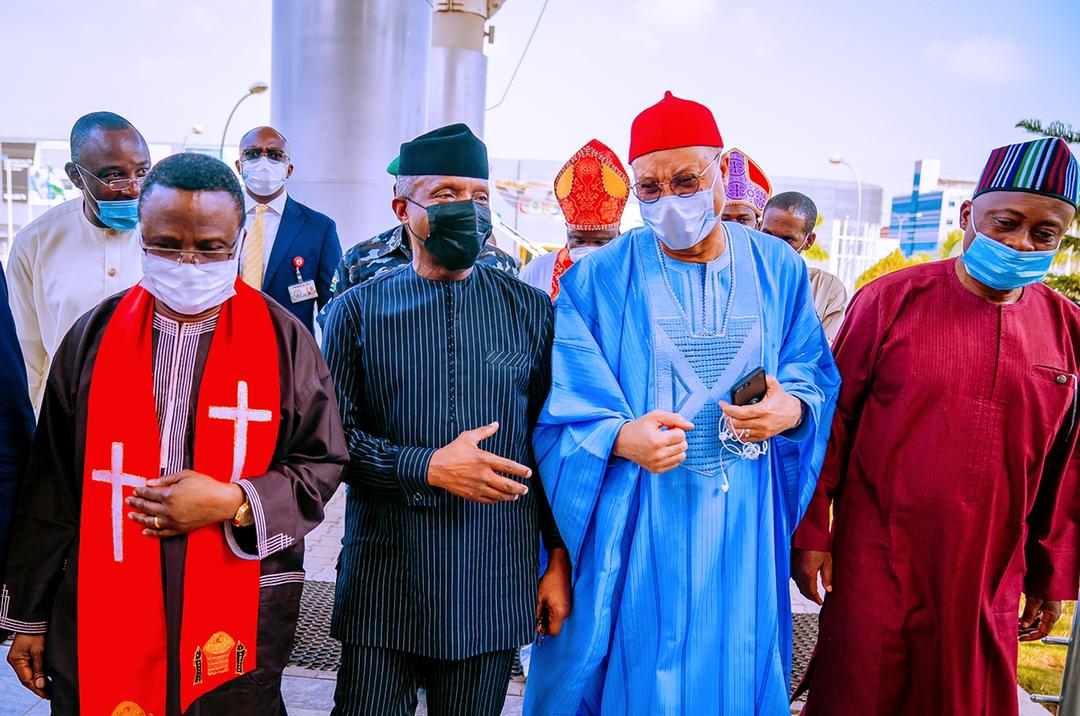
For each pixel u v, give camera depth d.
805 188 50.19
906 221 49.66
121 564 1.61
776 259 2.18
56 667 1.65
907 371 2.15
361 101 7.10
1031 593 2.33
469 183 1.88
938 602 2.14
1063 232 1.99
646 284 2.10
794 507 2.15
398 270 2.00
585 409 1.99
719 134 2.01
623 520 2.01
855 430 2.30
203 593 1.64
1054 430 2.14
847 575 2.26
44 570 1.67
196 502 1.55
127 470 1.62
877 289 2.26
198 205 1.54
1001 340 2.11
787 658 2.21
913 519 2.15
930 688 2.18
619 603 2.10
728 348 2.07
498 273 2.05
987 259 2.02
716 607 2.06
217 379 1.67
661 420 1.87
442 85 19.44
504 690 1.99
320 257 4.09
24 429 1.79
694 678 2.04
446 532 1.85
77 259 2.80
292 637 1.82
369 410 1.93
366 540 1.92
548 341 2.08
